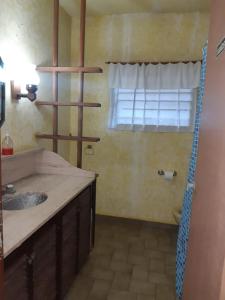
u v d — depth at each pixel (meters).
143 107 3.12
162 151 3.17
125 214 3.37
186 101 3.02
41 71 2.39
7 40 1.97
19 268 1.28
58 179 2.25
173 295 2.06
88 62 3.22
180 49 2.98
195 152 1.87
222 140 0.97
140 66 3.02
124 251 2.66
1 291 0.79
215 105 1.14
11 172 2.08
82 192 2.15
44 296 1.58
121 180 3.33
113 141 3.29
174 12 2.95
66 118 3.24
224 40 1.03
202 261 1.18
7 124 2.05
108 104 3.23
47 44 2.63
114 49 3.14
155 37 3.03
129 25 3.07
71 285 2.09
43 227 1.50
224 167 0.91
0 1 1.87
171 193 3.22
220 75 1.08
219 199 0.95
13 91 2.09
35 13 2.36
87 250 2.41
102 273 2.29
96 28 3.15
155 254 2.63
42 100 2.61
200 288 1.19
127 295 2.04
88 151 3.36
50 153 2.41
